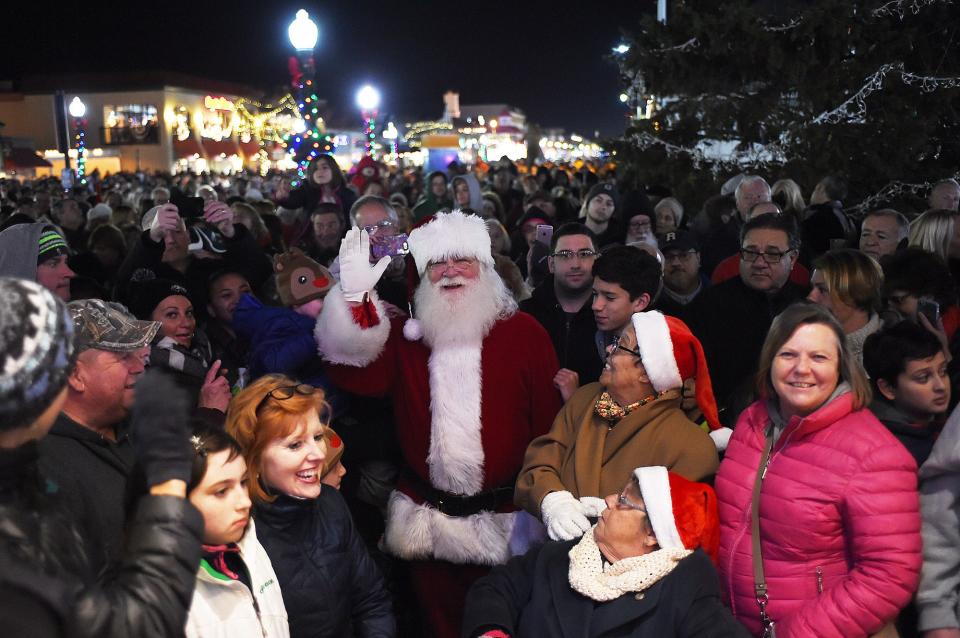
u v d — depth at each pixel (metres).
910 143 8.02
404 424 3.35
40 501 1.33
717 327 3.99
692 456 2.65
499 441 3.22
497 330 3.28
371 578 2.70
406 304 4.02
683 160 9.04
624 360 2.75
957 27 8.59
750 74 8.48
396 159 35.66
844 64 8.27
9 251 3.53
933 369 2.64
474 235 3.24
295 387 2.48
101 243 6.31
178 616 1.39
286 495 2.46
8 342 1.25
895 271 3.58
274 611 2.15
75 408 2.20
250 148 51.41
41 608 1.23
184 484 1.51
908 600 2.18
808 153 8.20
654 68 8.70
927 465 2.36
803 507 2.25
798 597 2.26
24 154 39.19
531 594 2.35
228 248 4.86
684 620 2.09
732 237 6.12
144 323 2.32
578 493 2.74
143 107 46.78
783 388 2.35
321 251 6.12
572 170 22.58
